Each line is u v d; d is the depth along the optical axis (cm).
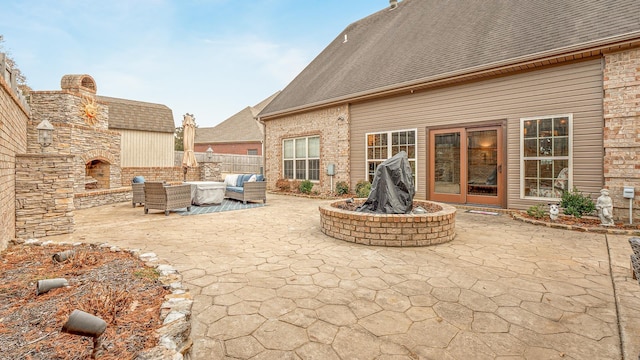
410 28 1117
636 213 551
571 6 710
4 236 379
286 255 398
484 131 764
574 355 190
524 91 693
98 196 905
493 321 230
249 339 205
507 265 357
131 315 200
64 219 523
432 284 300
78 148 1009
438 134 841
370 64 1071
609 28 580
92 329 141
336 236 489
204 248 431
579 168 627
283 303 258
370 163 998
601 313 242
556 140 655
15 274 278
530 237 492
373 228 449
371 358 185
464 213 711
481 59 730
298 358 185
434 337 208
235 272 333
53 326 184
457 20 968
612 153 576
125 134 1584
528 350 194
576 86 628
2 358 150
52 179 512
